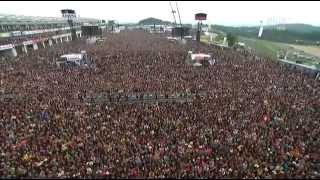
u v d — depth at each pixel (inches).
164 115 1472.7
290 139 1246.9
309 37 6791.3
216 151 1141.7
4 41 3380.9
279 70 2679.6
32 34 4360.2
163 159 1072.2
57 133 1259.8
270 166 1053.2
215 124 1382.9
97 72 2386.8
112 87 1979.6
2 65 2620.6
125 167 1013.8
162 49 3907.5
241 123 1400.1
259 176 987.3
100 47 4119.1
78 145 1160.8
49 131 1277.1
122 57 3095.5
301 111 1592.0
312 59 3634.4
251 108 1599.4
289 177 987.3
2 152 1095.0
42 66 2620.6
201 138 1238.9
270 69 2684.5
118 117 1450.5
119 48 3966.5
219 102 1676.9
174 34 5669.3
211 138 1240.8
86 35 5354.3
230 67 2691.9
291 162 1084.5
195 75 2325.3
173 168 1012.5
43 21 5049.2
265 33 7495.1
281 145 1197.1
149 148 1145.4
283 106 1651.1
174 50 3806.6
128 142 1192.8
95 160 1058.1
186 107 1593.3
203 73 2404.0
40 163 1026.1
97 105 1638.8
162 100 1792.6
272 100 1744.6
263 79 2271.2
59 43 4987.7
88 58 3006.9
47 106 1571.1
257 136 1269.7
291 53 4163.4
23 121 1374.3
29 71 2400.3
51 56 3196.4
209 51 3836.1
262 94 1857.8
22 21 4109.3
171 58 3095.5
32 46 4018.2
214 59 3075.8
